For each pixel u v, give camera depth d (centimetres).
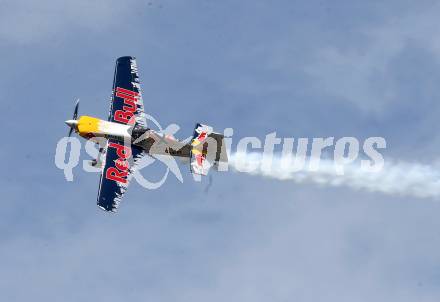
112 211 9212
